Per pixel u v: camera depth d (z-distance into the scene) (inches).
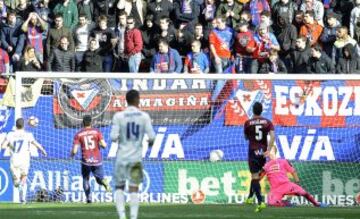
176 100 2460.6
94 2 2903.5
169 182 2440.9
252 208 2188.7
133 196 1585.9
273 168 2266.2
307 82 2466.8
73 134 2456.9
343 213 2052.2
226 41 2736.2
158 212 2041.1
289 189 2263.8
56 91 2456.9
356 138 2460.6
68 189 2438.5
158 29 2807.6
